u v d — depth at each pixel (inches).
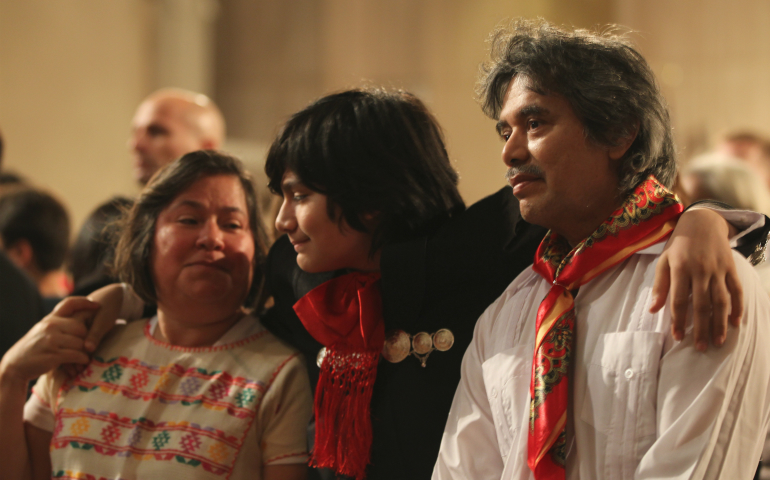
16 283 119.6
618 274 60.6
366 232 74.7
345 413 73.3
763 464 91.5
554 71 59.4
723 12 392.8
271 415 80.0
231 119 460.4
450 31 430.9
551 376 58.2
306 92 453.1
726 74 392.2
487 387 64.8
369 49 443.2
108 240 107.5
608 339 57.1
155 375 84.9
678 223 57.8
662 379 53.4
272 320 88.5
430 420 72.2
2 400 84.5
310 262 75.4
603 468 54.6
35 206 159.0
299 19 454.6
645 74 61.6
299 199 75.1
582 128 59.4
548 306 61.1
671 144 63.3
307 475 78.0
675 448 50.5
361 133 73.5
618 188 61.1
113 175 385.4
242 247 86.8
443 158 79.7
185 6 432.1
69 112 359.3
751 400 52.5
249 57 461.1
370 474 72.6
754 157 188.2
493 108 66.9
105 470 79.4
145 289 88.0
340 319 75.6
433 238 74.6
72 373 87.6
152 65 416.5
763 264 69.4
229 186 87.7
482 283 75.2
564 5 412.8
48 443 88.9
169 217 85.6
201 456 77.2
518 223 74.1
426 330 74.8
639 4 403.9
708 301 52.3
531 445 56.6
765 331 54.6
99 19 378.6
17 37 334.0
